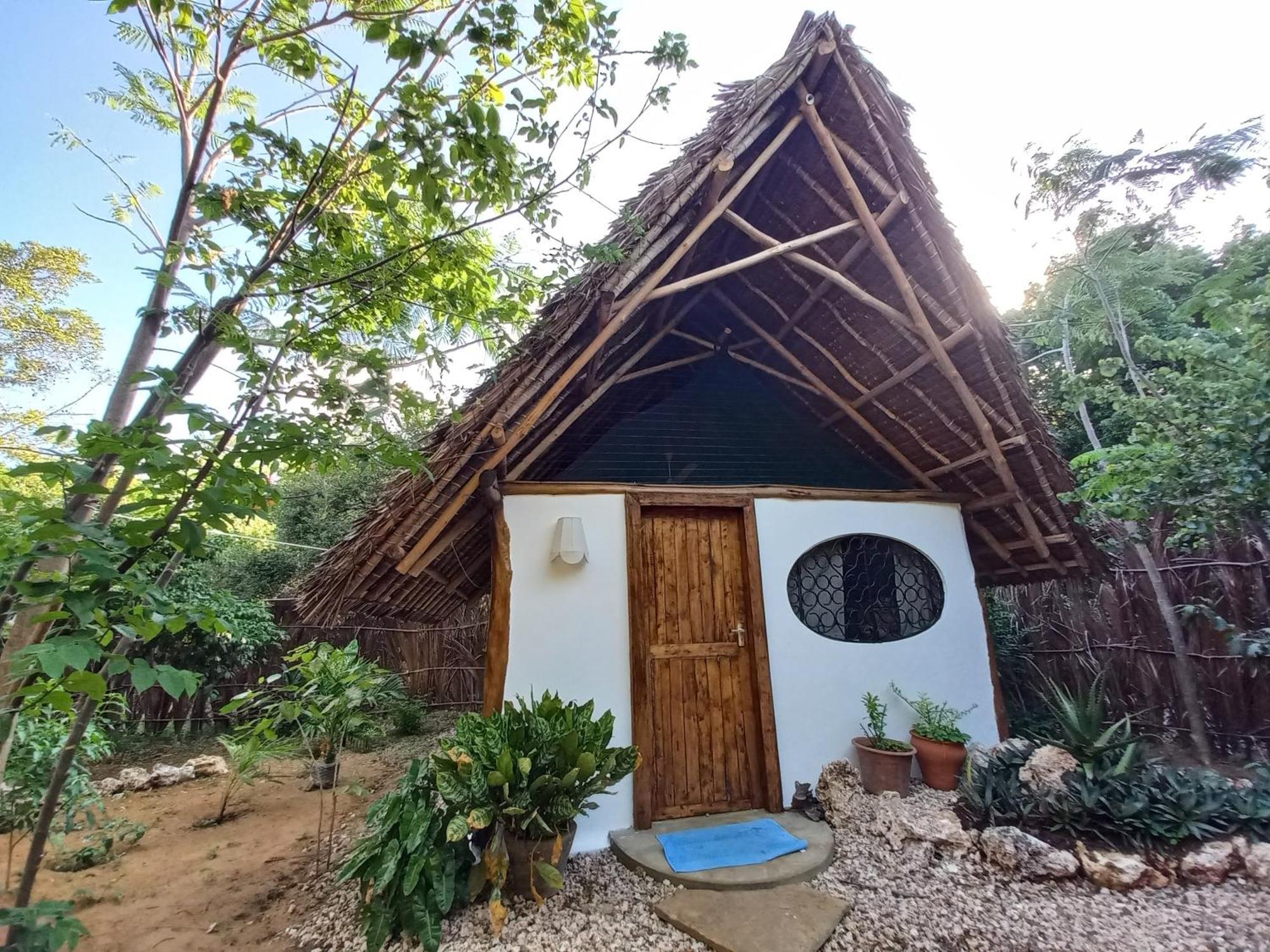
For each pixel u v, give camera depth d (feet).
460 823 9.25
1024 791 12.32
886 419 17.43
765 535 15.33
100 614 5.87
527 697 12.85
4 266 19.36
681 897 10.25
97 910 10.97
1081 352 24.70
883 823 12.28
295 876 12.36
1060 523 16.48
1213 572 15.93
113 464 6.97
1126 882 10.31
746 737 14.23
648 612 14.30
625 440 17.21
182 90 8.47
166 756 22.72
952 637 16.24
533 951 9.01
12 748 11.14
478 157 7.91
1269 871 10.25
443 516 12.78
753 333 18.43
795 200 15.37
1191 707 15.64
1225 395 12.07
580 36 8.72
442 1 8.38
